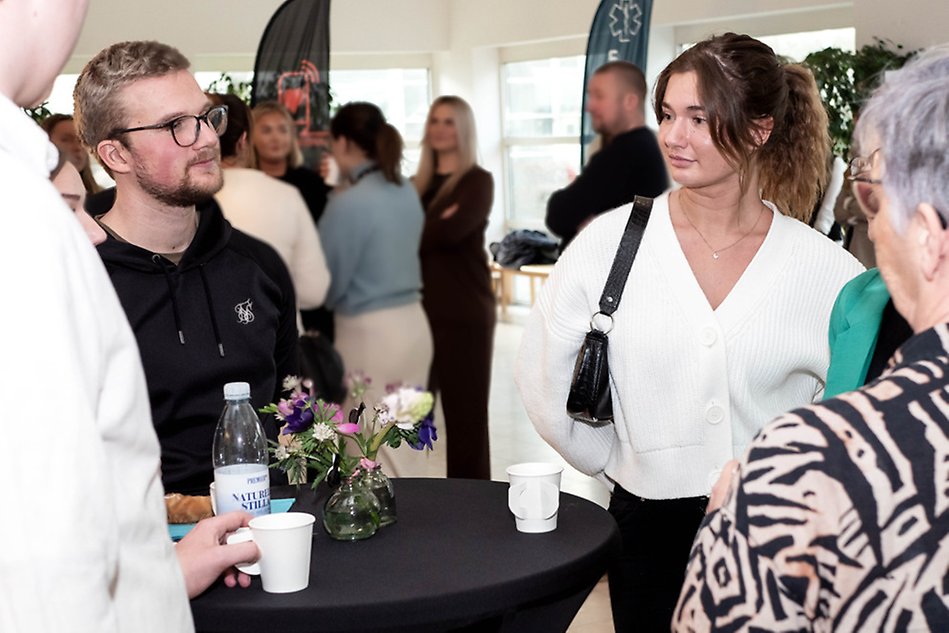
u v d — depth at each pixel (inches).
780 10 258.8
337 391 171.3
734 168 78.8
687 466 81.0
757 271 80.9
